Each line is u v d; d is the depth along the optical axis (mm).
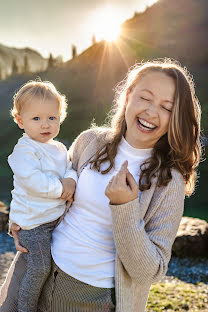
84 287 1973
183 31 72188
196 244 7441
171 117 1958
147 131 2002
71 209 2184
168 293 4883
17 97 2295
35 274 2064
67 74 73188
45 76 81750
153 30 76438
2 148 38094
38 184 2111
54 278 2053
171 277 6266
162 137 2076
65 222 2168
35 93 2252
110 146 2131
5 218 8648
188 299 4715
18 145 2229
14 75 93688
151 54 66688
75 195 2158
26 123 2262
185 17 76625
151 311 4297
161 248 1903
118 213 1787
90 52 75938
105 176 2100
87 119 42344
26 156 2182
